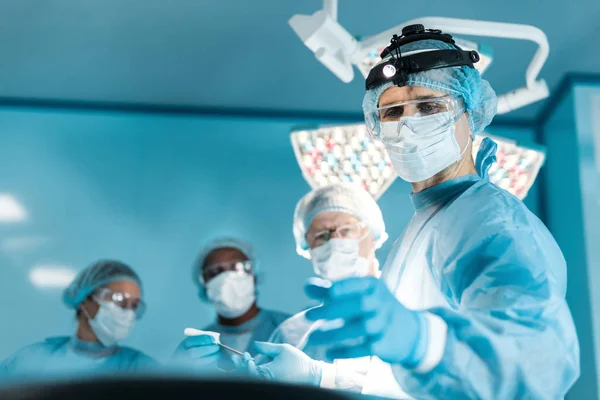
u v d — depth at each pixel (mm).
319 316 661
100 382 268
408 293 1048
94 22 2828
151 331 2941
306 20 1646
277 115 3221
